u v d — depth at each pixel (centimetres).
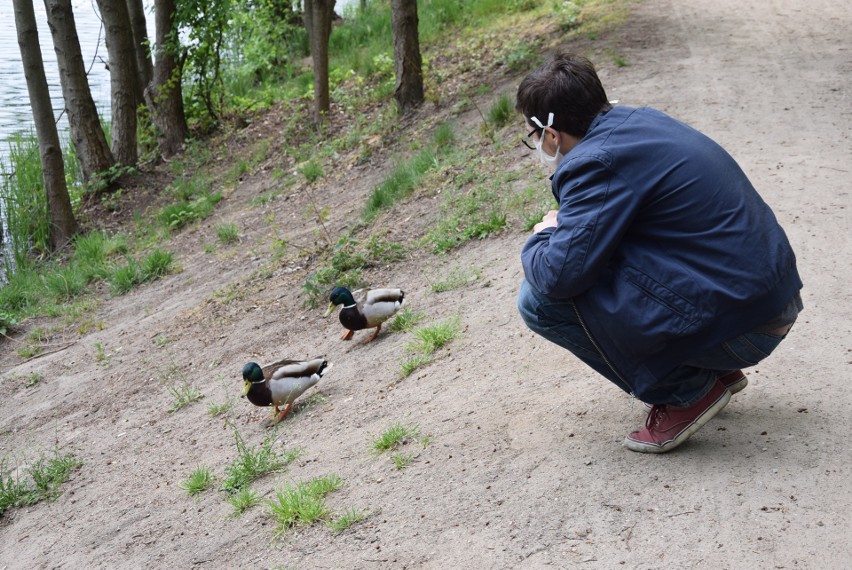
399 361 577
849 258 525
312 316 764
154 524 469
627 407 395
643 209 292
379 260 812
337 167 1258
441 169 1003
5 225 1366
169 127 1667
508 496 346
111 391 747
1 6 3469
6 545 523
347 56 1936
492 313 594
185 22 1645
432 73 1498
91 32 2989
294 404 575
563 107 303
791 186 679
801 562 270
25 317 1029
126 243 1255
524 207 798
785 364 403
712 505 304
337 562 343
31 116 1953
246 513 434
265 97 1806
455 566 311
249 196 1309
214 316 852
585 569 288
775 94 1012
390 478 403
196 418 624
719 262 288
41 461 630
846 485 303
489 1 1967
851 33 1359
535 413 418
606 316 302
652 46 1334
